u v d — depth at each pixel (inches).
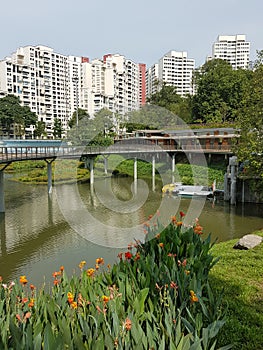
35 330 99.5
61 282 142.1
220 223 629.6
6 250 481.1
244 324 183.0
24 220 648.4
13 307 119.6
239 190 807.1
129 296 125.0
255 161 636.1
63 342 89.5
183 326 119.0
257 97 652.1
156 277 139.8
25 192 975.6
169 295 124.7
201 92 1526.8
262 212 711.1
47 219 649.6
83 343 94.0
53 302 114.1
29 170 1423.5
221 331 171.3
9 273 396.2
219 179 936.3
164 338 98.0
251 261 292.4
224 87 1461.6
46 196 899.4
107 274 151.8
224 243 390.9
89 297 125.4
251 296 220.8
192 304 129.2
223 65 1625.2
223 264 289.0
